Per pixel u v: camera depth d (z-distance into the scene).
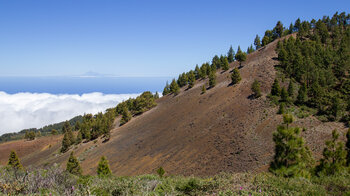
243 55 91.19
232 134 41.78
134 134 69.38
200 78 113.56
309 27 110.19
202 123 54.44
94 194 6.68
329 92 50.44
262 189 7.20
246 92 60.97
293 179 8.27
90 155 65.50
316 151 28.28
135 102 100.25
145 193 7.32
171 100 96.31
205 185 7.98
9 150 111.00
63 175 8.34
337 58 62.19
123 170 47.34
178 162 40.59
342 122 36.44
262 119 42.69
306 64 57.91
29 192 6.80
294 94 49.88
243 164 30.41
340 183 7.87
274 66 71.81
